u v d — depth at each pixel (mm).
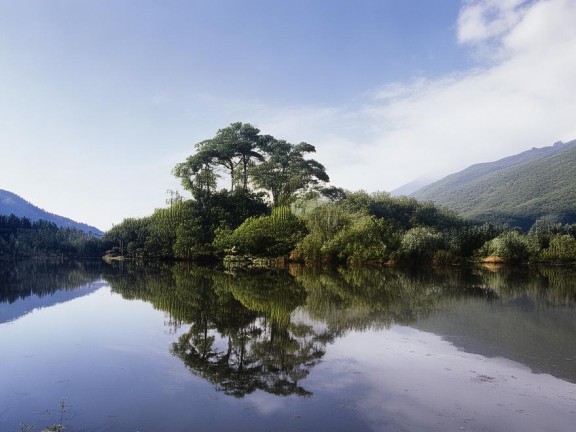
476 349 15086
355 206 86750
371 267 56750
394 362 13664
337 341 16438
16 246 126750
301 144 85438
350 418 9641
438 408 10102
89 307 25594
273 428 9195
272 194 83062
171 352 15281
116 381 12266
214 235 72562
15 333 18609
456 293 29688
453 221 98438
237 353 14984
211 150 77250
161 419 9719
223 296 29234
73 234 138750
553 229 71312
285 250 61719
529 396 10781
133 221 109938
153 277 45781
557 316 20984
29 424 9531
